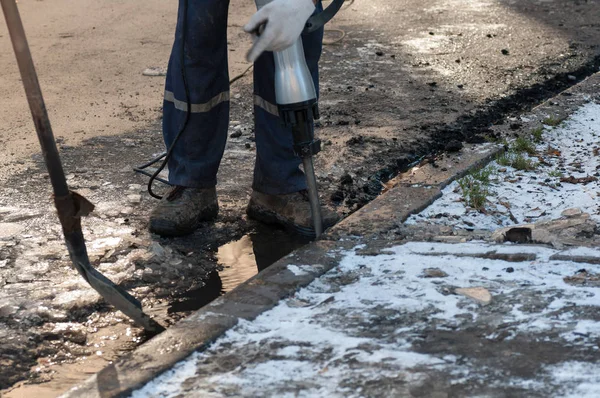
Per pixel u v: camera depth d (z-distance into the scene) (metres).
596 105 5.51
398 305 2.89
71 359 2.98
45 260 3.63
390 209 3.82
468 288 2.97
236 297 3.00
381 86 6.29
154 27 8.19
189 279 3.56
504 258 3.22
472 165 4.37
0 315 3.18
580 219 3.62
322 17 3.29
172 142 3.99
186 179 3.93
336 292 3.05
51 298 3.32
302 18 3.06
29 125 5.47
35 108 2.77
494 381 2.38
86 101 5.98
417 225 3.69
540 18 8.65
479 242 3.43
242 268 3.67
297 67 3.38
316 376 2.47
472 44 7.59
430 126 5.36
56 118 5.60
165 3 9.23
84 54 7.23
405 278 3.11
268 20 3.02
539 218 3.76
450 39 7.78
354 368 2.50
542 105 5.46
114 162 4.81
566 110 5.38
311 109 3.44
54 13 8.77
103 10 8.89
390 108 5.74
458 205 3.93
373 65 6.89
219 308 2.92
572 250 3.23
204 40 3.69
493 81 6.44
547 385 2.34
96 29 8.11
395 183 4.50
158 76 6.63
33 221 4.02
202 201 4.00
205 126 3.87
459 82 6.40
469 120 5.52
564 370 2.41
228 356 2.63
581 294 2.88
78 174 4.61
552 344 2.56
